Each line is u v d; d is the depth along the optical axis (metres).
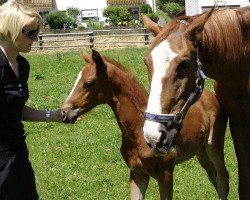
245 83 4.70
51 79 16.38
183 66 3.94
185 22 4.19
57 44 25.75
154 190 6.86
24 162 4.01
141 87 5.61
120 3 43.12
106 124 10.38
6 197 3.92
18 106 3.89
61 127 10.31
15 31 3.74
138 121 5.40
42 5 42.69
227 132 9.29
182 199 6.56
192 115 5.78
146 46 23.56
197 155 6.35
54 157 8.41
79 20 41.75
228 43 4.46
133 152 5.43
